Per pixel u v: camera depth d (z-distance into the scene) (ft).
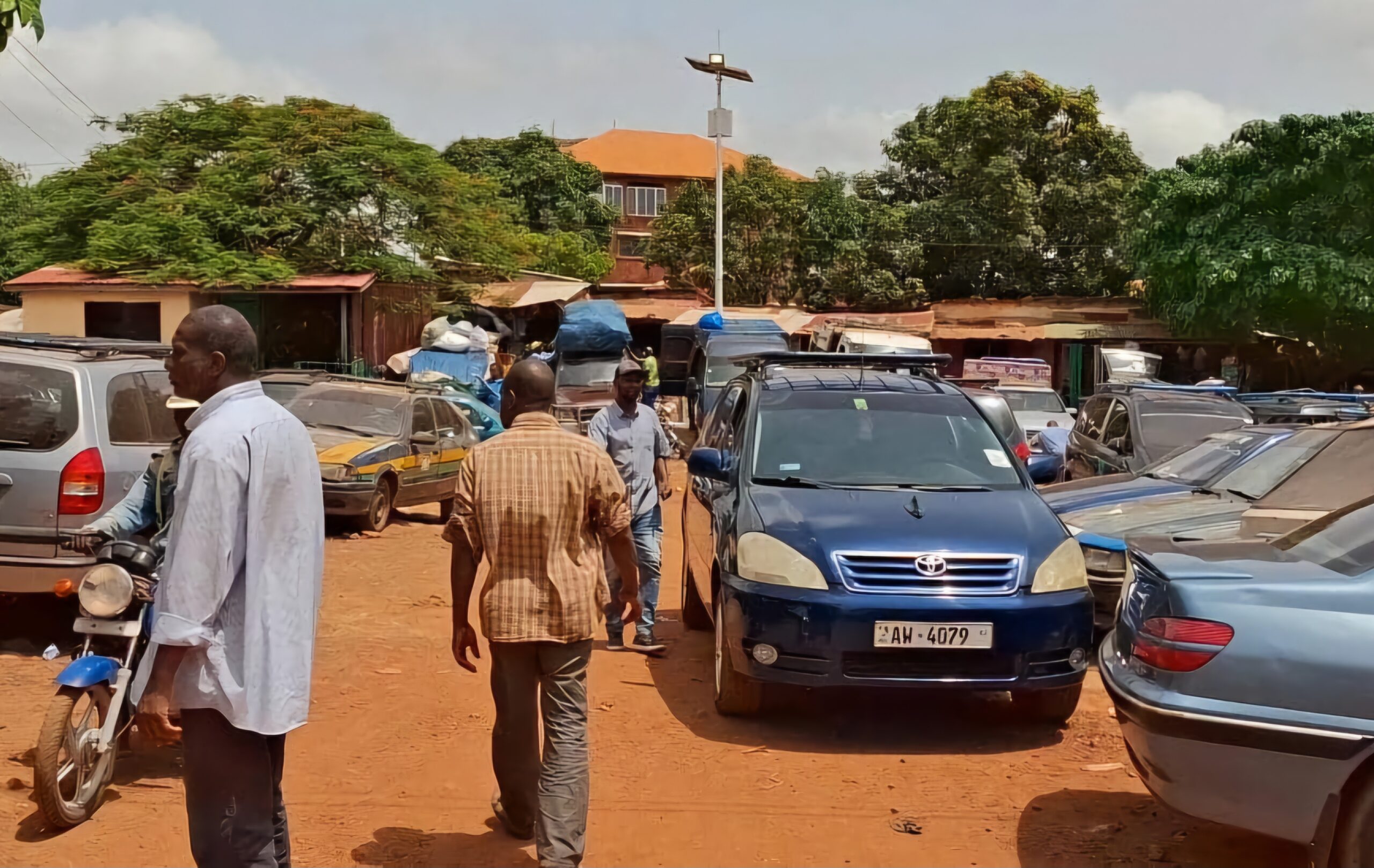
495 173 144.25
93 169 85.30
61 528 21.39
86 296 76.95
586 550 13.44
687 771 17.30
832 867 13.99
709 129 97.86
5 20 15.19
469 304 92.38
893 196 131.44
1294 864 14.12
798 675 18.19
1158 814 15.80
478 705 20.39
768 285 126.11
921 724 20.01
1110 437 41.86
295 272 78.23
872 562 18.38
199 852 10.53
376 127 89.15
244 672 10.21
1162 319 98.78
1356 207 87.40
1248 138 91.86
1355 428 24.08
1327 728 11.93
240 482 10.13
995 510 20.04
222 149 86.79
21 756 16.89
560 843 12.69
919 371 26.27
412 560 35.17
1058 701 19.35
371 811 15.48
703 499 24.94
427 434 41.93
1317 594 12.51
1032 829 15.23
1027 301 108.88
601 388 76.13
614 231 177.88
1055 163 120.88
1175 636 12.76
